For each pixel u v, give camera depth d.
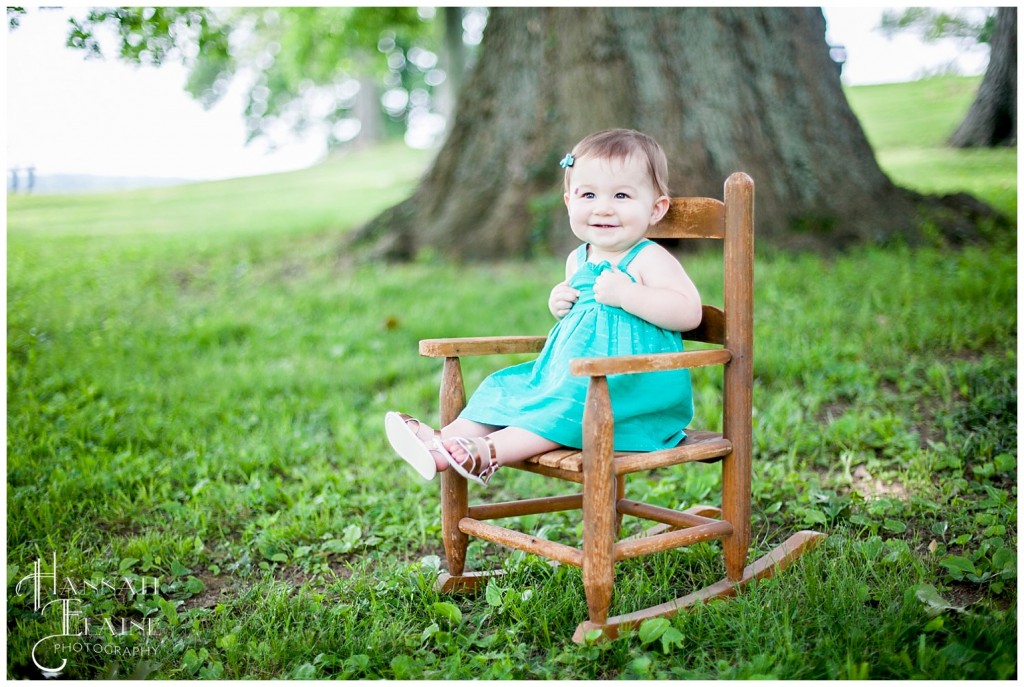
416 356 5.53
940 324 4.98
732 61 7.30
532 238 7.69
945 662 2.09
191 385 5.07
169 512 3.47
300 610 2.59
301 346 5.91
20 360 5.60
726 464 2.63
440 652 2.39
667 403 2.60
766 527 3.19
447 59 13.21
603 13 7.46
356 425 4.54
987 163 9.85
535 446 2.45
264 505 3.54
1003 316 4.97
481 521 2.76
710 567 2.84
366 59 18.64
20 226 12.37
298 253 9.19
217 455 4.06
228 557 3.14
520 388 2.68
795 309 5.54
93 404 4.71
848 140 7.45
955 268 6.04
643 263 2.64
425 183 8.52
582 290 2.72
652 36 7.37
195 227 12.25
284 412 4.65
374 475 3.81
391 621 2.50
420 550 3.17
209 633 2.52
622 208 2.60
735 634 2.32
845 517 3.14
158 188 20.69
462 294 6.73
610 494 2.31
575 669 2.23
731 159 7.18
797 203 7.21
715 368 4.76
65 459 3.88
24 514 3.31
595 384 2.28
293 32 16.11
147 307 7.22
